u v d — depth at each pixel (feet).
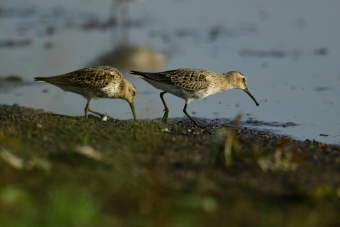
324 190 29.40
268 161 33.35
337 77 61.77
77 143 35.91
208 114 52.90
